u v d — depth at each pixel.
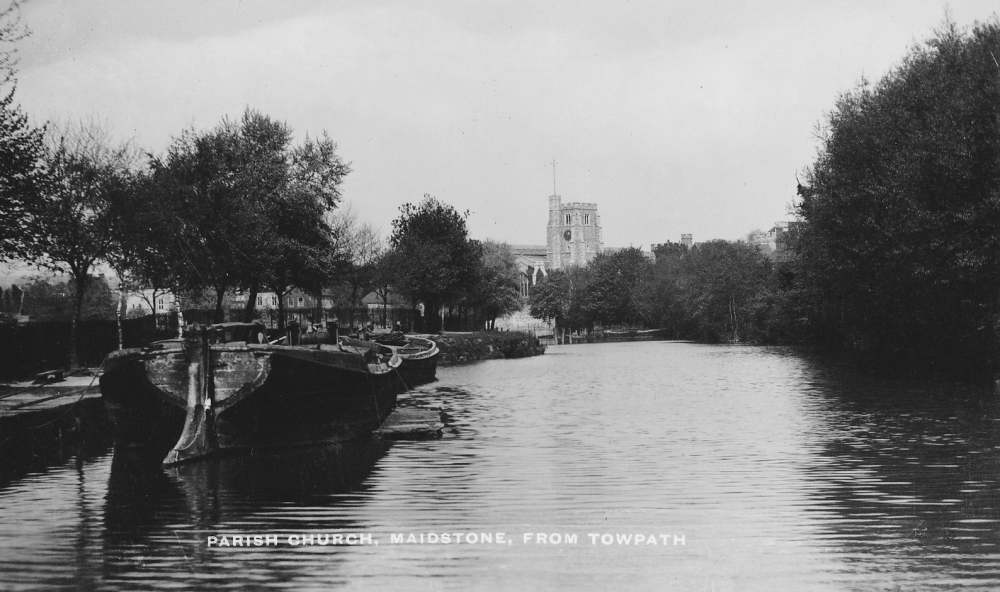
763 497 15.41
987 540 12.48
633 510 14.54
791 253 90.94
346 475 17.83
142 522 14.23
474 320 114.75
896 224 42.34
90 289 72.06
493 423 26.97
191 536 13.30
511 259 127.81
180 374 19.81
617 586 10.79
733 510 14.45
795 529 13.21
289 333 25.31
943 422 25.31
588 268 164.50
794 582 10.81
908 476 17.16
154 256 41.84
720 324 112.56
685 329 137.75
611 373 54.75
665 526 13.48
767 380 44.75
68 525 14.08
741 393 37.38
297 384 20.56
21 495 16.39
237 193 46.06
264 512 14.75
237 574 11.45
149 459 20.44
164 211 41.16
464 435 24.00
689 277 125.56
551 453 20.55
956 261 39.75
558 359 78.19
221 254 45.12
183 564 11.88
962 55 42.19
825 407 30.36
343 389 22.05
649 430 24.97
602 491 16.06
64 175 36.22
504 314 131.25
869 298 51.84
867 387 37.97
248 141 48.81
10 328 34.66
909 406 29.73
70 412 22.53
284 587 10.92
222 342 21.41
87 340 40.59
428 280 84.75
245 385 19.67
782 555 11.88
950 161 39.12
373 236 88.06
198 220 44.00
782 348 88.94
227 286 48.34
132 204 38.78
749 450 20.78
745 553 12.01
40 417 21.05
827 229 50.28
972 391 34.50
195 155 46.34
